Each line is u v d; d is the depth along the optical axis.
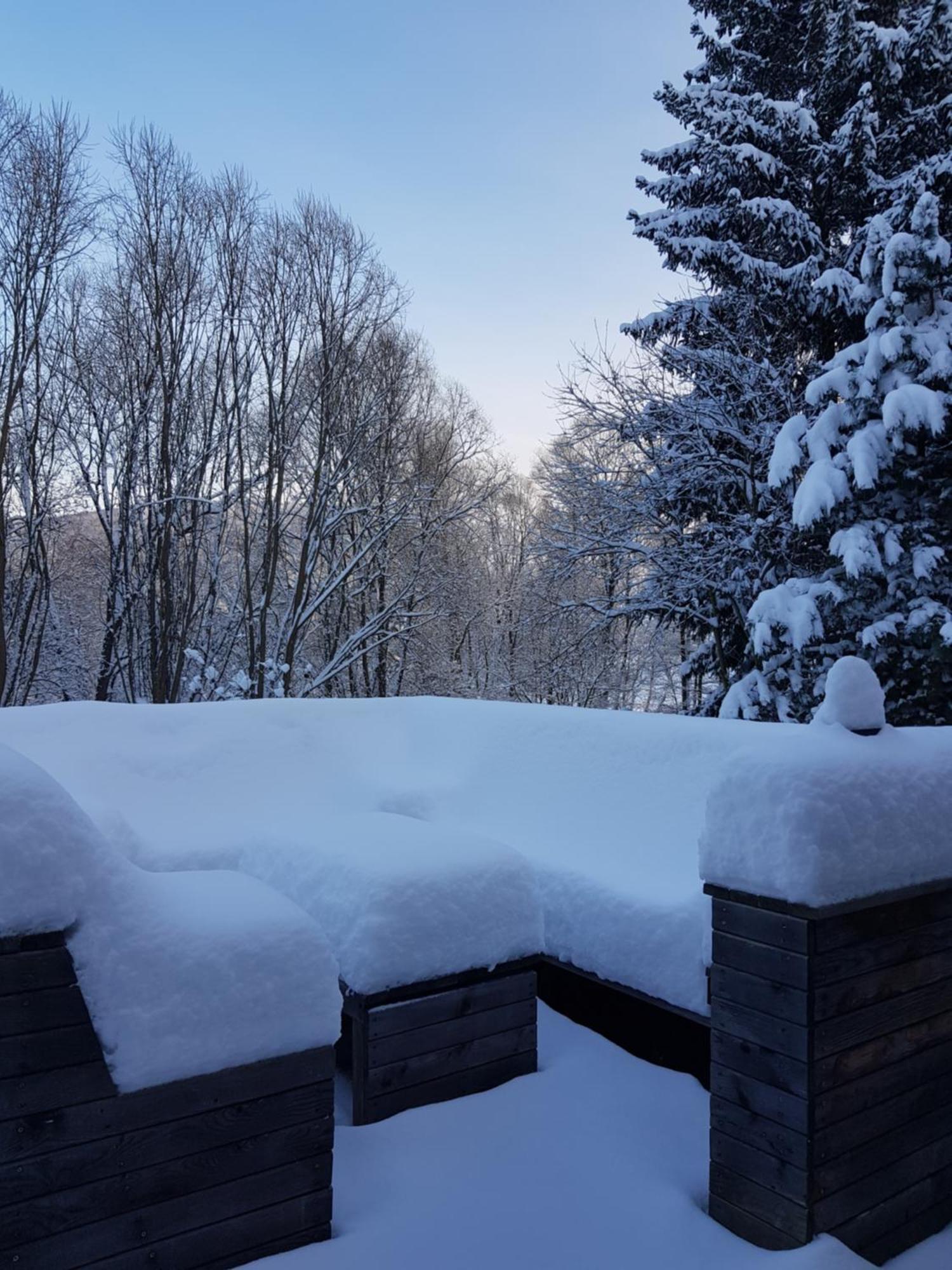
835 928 2.05
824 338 11.88
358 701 6.13
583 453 13.97
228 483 18.27
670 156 13.00
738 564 11.39
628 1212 2.20
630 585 13.55
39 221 15.77
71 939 1.74
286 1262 1.91
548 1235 2.09
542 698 21.95
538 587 16.20
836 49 11.06
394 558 21.95
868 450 7.55
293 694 16.73
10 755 1.81
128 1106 1.75
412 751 5.75
